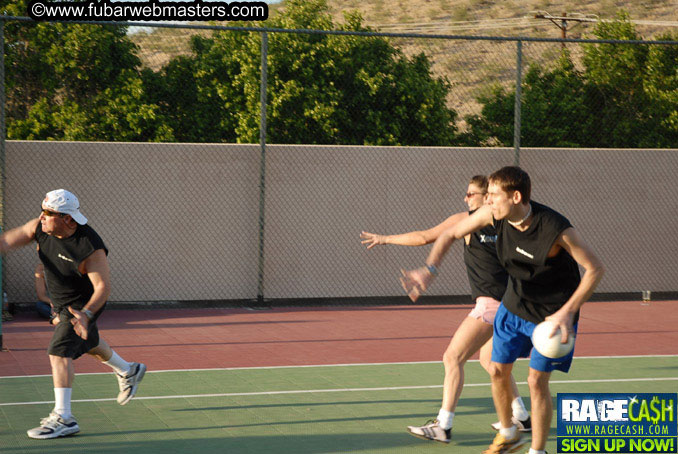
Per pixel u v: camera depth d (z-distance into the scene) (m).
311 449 7.54
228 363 11.60
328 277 18.19
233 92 32.88
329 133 30.86
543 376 6.53
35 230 7.70
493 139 33.34
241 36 32.81
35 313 16.31
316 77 31.52
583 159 19.45
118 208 17.02
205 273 17.58
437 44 71.44
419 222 18.59
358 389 10.04
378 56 32.31
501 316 7.04
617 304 18.94
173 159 17.31
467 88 55.00
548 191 19.27
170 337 13.78
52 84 28.91
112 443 7.59
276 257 17.91
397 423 8.51
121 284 17.08
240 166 17.69
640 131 31.02
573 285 6.59
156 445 7.56
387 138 30.95
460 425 8.47
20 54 28.50
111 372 10.73
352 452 7.46
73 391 9.66
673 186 20.06
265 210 17.83
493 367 7.08
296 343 13.35
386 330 14.84
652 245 19.95
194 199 17.45
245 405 9.16
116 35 30.53
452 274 18.94
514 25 95.69
